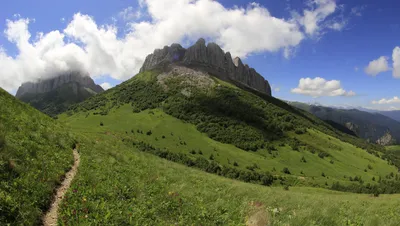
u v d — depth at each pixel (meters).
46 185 9.95
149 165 22.89
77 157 16.70
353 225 11.35
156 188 13.80
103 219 8.64
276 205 14.45
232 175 138.62
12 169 9.63
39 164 11.61
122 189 11.99
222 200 13.63
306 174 163.88
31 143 13.54
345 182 156.62
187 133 199.12
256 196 17.02
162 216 10.23
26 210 7.91
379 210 16.47
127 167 18.36
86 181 11.99
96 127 185.50
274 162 175.12
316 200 18.84
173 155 151.12
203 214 10.82
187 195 13.70
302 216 11.54
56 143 16.75
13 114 17.50
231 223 10.36
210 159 162.88
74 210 8.86
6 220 7.21
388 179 182.88
